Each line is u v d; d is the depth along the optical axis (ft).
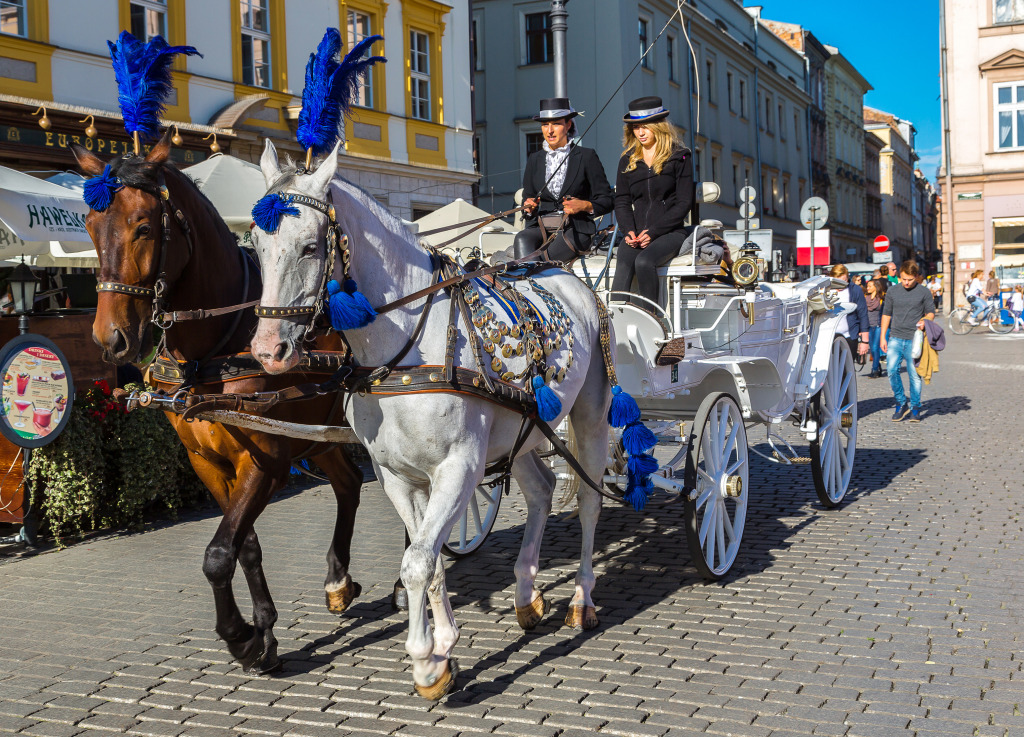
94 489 24.59
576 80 97.19
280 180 12.51
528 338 15.26
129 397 14.25
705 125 123.13
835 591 18.85
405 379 13.50
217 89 54.65
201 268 14.75
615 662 15.51
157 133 15.31
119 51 15.46
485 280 15.47
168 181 14.26
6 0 44.37
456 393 13.69
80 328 26.27
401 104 68.49
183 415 13.83
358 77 13.61
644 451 17.28
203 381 15.03
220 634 14.90
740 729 13.01
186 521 26.68
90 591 20.02
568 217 21.54
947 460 32.94
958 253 128.67
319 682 15.07
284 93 58.75
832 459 26.16
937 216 404.16
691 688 14.39
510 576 20.68
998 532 22.95
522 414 15.14
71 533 25.27
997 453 34.01
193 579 20.84
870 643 15.99
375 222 13.66
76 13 47.11
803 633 16.57
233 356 15.02
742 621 17.29
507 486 17.24
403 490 14.51
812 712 13.44
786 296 26.32
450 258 15.23
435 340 13.94
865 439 38.32
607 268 21.50
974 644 15.85
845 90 208.64
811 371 25.71
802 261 80.69
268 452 15.02
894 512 25.39
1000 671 14.74
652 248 21.25
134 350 13.46
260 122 57.41
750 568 20.59
